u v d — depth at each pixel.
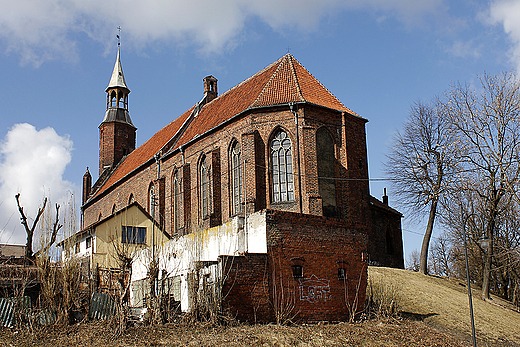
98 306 26.33
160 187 55.78
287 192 41.94
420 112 52.53
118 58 84.25
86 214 80.19
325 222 27.91
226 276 24.23
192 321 24.20
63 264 25.45
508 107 43.38
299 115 42.34
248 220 27.39
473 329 25.06
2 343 21.95
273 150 42.94
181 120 64.12
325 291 26.88
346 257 28.20
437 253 81.75
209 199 47.09
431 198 49.62
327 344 22.70
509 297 62.09
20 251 45.53
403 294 35.34
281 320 25.02
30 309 24.72
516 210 53.44
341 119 44.19
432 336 26.69
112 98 82.25
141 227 44.91
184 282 27.64
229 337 22.12
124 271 26.38
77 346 21.36
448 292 40.34
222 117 49.38
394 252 52.12
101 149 80.88
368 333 25.14
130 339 22.16
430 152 51.53
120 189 67.50
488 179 45.84
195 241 29.30
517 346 29.44
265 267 25.27
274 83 46.12
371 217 49.47
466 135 45.88
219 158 47.12
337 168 43.28
